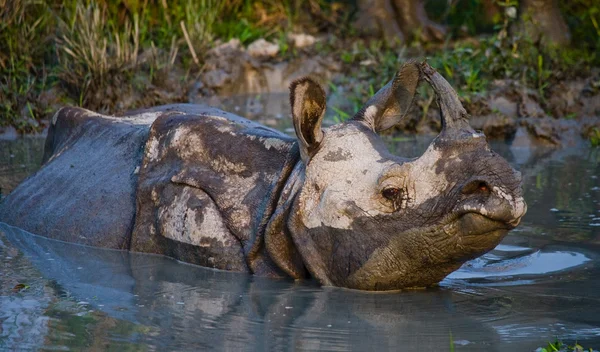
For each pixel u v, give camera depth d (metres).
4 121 29.19
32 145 26.98
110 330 12.95
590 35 36.34
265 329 13.02
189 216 16.12
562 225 19.02
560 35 34.88
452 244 13.79
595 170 24.45
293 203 14.87
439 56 34.47
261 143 16.17
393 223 14.11
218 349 12.26
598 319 13.58
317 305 14.05
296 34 39.22
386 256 14.26
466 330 13.07
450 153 13.79
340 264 14.62
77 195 18.23
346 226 14.41
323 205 14.55
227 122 16.83
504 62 31.94
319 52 37.19
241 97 34.34
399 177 14.09
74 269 15.95
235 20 39.91
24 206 19.12
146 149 17.23
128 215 17.25
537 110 29.33
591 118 29.53
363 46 37.34
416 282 14.69
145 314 13.64
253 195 15.84
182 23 34.66
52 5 34.22
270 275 15.44
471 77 30.86
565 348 12.33
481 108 29.48
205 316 13.56
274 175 15.80
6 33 32.03
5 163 24.16
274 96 34.66
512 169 13.45
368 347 12.38
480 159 13.52
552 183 22.86
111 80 31.70
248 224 15.70
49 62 33.12
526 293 14.81
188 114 17.38
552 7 35.00
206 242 15.95
